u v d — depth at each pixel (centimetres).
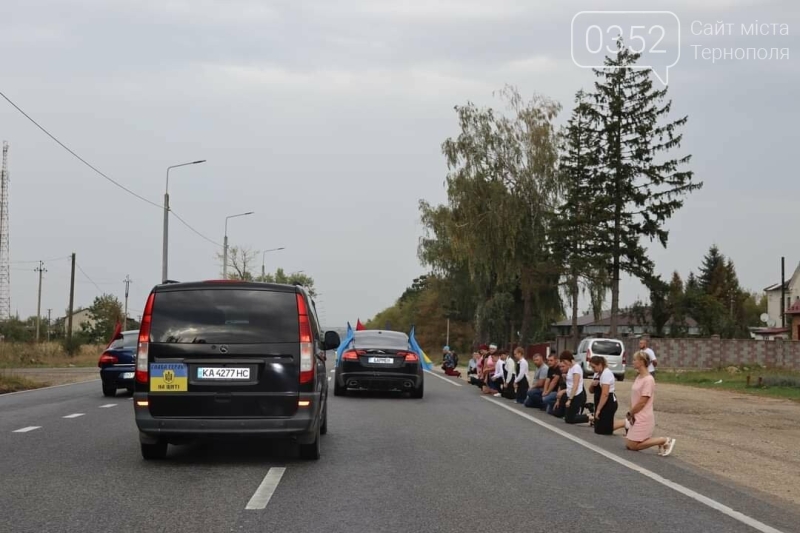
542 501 803
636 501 817
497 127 5453
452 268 6419
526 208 5331
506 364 2250
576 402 1593
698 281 12062
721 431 1652
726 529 704
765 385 3078
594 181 5691
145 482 877
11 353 4809
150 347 980
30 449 1112
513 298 5866
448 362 3847
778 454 1334
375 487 860
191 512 732
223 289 998
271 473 938
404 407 1850
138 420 973
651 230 5616
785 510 804
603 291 5472
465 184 5316
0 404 1839
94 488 841
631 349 5300
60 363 4834
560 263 5488
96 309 9781
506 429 1448
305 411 982
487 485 883
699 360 5247
